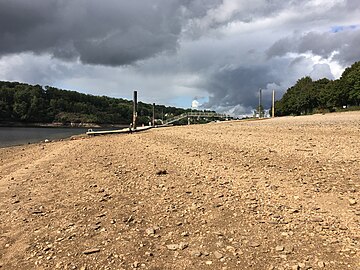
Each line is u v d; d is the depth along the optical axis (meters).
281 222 6.16
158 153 15.83
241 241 5.53
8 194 9.59
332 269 4.46
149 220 6.77
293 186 8.34
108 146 21.58
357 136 16.08
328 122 28.11
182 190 8.77
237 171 10.47
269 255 4.99
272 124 32.34
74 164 14.16
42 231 6.53
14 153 22.66
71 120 177.88
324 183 8.37
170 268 4.84
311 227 5.84
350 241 5.22
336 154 11.74
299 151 12.93
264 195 7.82
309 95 98.06
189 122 107.94
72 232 6.37
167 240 5.77
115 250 5.50
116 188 9.42
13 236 6.38
